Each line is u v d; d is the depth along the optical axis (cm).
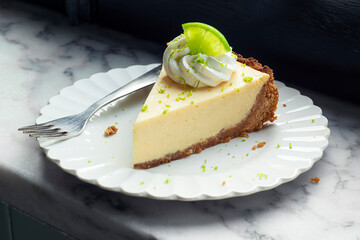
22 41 66
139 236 45
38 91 58
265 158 49
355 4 55
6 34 67
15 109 55
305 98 55
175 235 45
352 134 55
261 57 61
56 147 48
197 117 51
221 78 52
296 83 60
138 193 44
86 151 49
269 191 48
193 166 50
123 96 54
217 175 47
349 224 46
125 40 67
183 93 52
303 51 58
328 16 56
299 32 58
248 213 46
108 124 53
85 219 47
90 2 69
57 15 71
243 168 48
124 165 49
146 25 66
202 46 52
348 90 58
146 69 58
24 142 52
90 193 48
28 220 51
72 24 69
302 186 49
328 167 51
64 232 49
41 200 49
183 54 53
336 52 57
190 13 63
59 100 54
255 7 59
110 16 68
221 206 47
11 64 62
